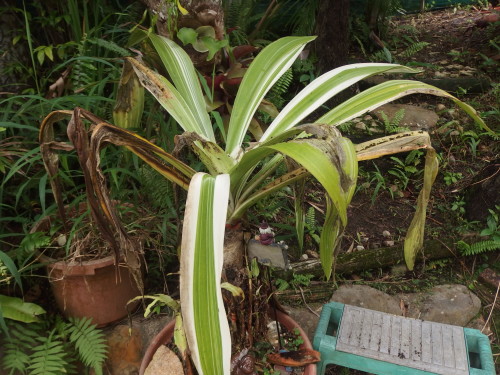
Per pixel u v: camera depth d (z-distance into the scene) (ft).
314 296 7.83
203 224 3.71
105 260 6.38
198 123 5.16
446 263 8.46
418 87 4.77
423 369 5.54
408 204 9.47
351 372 6.88
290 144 3.91
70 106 7.86
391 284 8.09
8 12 8.54
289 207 9.03
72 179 8.20
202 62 7.14
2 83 8.45
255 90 5.30
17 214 7.45
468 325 7.54
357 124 10.68
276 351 5.76
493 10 16.76
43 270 7.47
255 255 5.24
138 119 5.88
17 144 7.82
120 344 6.87
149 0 6.86
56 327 6.82
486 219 8.50
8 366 6.08
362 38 13.55
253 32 10.87
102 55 9.05
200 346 3.43
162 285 7.64
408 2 17.02
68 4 8.68
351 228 8.91
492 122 10.99
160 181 7.16
